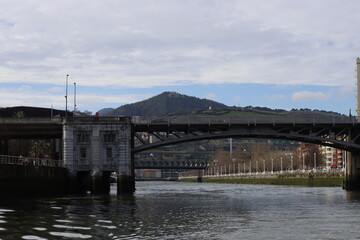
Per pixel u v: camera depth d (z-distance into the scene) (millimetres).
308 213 60875
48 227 43312
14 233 39344
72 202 76375
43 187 90438
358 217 55938
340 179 162625
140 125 113625
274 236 41094
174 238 39469
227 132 115375
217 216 56906
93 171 109062
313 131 126500
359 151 124188
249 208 68688
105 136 110188
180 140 115188
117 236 39594
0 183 71438
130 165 110562
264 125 115625
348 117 117938
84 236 38969
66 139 109438
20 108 159125
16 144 141875
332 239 39812
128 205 72500
